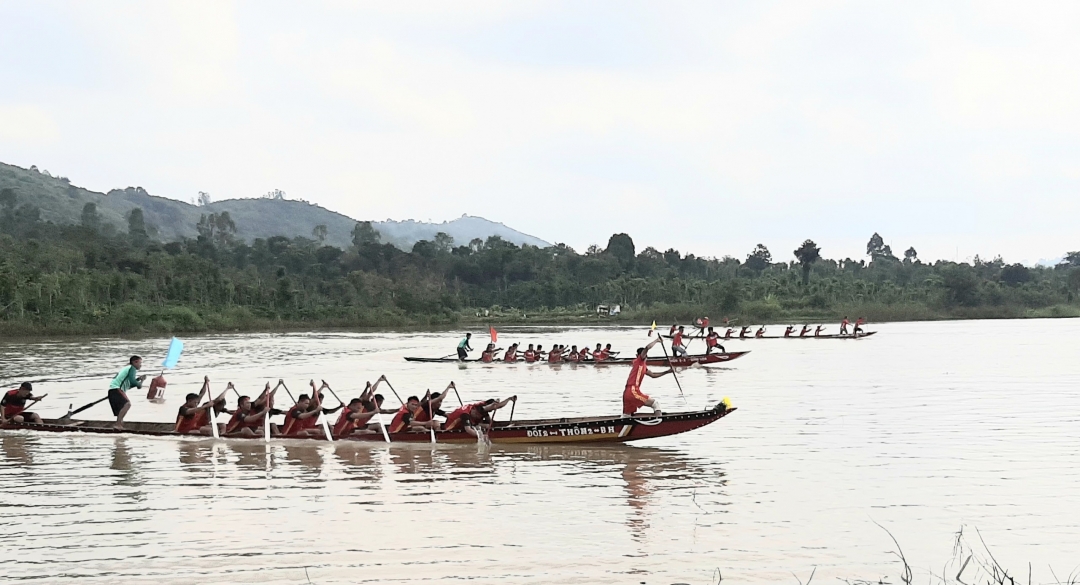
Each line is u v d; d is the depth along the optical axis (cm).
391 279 12362
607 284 11250
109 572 855
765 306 9444
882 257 16050
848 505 1120
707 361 3550
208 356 4219
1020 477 1277
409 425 1602
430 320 9319
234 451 1529
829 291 10306
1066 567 880
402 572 856
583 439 1567
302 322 8462
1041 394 2333
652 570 864
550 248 15488
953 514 1074
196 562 885
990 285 10812
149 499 1156
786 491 1198
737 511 1091
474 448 1553
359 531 997
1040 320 9625
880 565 885
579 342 5784
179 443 1611
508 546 941
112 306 7181
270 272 12081
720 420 1872
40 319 6141
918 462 1394
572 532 996
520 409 2122
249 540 962
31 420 1761
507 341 5966
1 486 1239
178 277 8406
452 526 1020
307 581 830
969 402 2169
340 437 1633
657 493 1190
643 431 1540
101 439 1652
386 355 4338
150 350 4531
